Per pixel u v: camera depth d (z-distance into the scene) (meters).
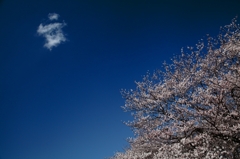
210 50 12.02
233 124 10.09
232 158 9.52
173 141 11.16
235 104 10.70
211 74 11.62
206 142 9.72
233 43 11.27
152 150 13.27
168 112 11.81
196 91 11.02
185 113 10.87
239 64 10.80
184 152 10.64
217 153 9.34
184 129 10.20
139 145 14.00
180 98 10.98
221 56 11.69
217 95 9.90
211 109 9.91
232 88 9.84
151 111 12.77
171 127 10.98
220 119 9.91
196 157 9.72
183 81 11.84
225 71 11.54
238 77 10.06
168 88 12.69
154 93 12.84
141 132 13.67
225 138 9.90
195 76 11.95
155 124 12.36
